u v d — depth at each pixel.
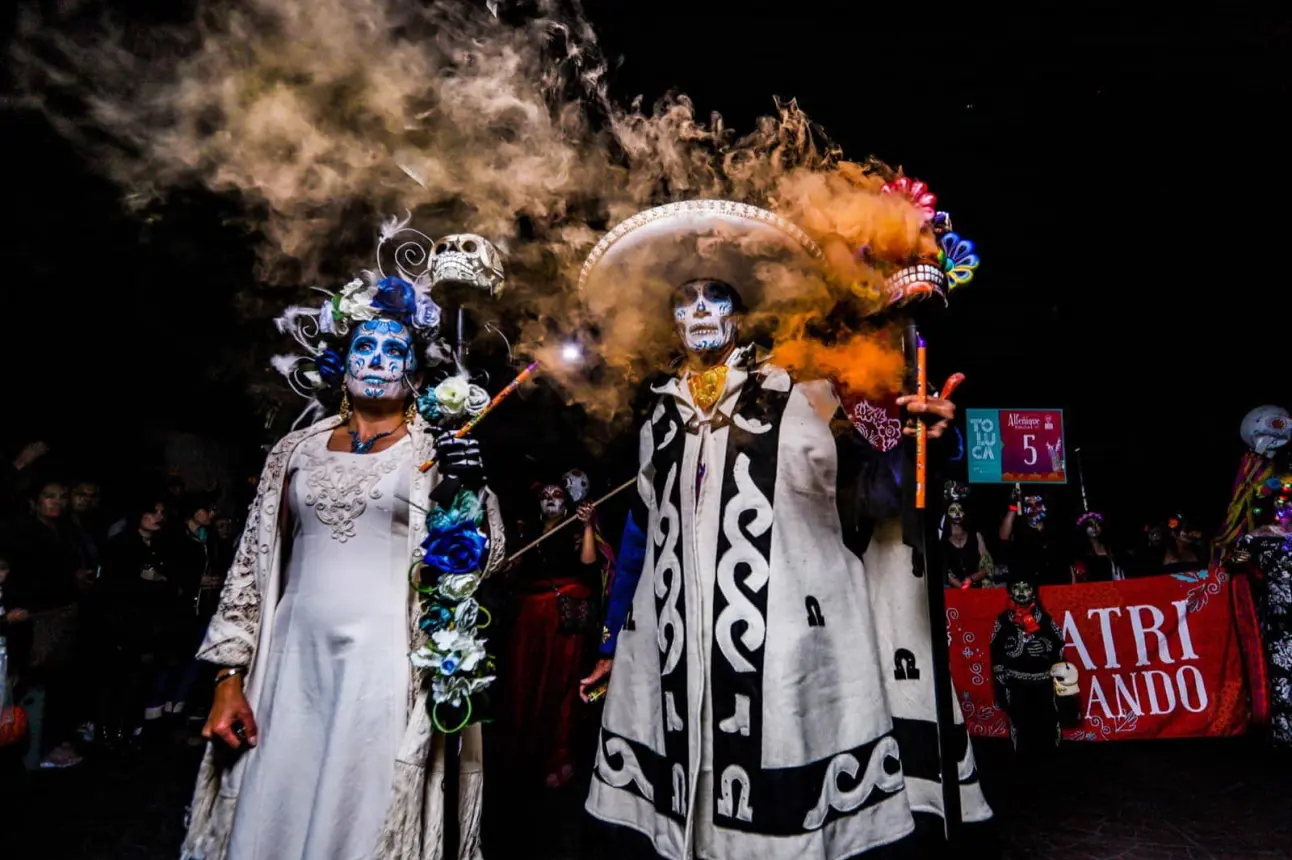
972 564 7.23
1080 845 3.71
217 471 9.09
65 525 5.47
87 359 7.71
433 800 2.32
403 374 2.57
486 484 2.57
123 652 5.61
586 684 3.14
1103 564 8.16
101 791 4.78
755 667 2.53
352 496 2.43
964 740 2.82
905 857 2.55
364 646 2.35
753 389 2.81
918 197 2.71
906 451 2.64
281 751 2.33
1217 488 13.22
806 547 2.66
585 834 2.86
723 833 2.49
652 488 2.98
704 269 2.97
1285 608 5.16
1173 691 5.57
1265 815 4.09
